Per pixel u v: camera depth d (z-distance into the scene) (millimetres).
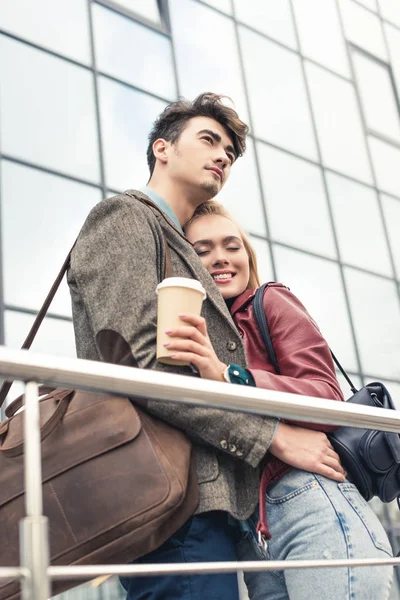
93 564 1512
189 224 2139
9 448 1646
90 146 6082
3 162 5633
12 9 6117
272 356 1868
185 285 1613
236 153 2156
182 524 1563
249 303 1971
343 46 8555
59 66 6191
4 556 1573
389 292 7645
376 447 1749
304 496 1689
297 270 7055
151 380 1316
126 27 6750
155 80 6719
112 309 1686
